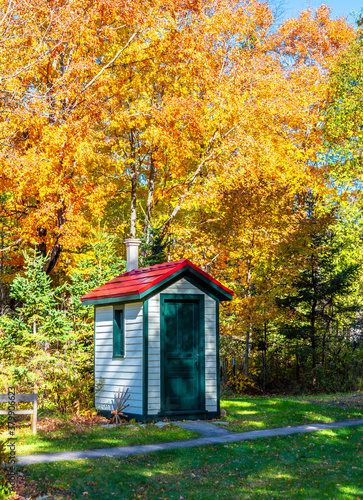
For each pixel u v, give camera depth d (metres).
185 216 28.30
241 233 20.53
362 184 24.05
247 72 24.77
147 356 12.41
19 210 22.97
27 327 15.18
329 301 21.64
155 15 22.67
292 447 9.79
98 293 14.32
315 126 27.73
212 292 13.32
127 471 8.27
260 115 25.48
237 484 7.84
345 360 21.47
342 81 24.78
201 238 21.70
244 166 22.70
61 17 19.77
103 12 21.12
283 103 25.16
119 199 29.38
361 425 11.75
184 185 25.09
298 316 21.95
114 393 13.40
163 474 8.26
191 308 13.09
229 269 22.23
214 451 9.50
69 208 20.53
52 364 15.15
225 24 24.28
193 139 25.91
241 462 8.89
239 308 20.19
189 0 24.19
